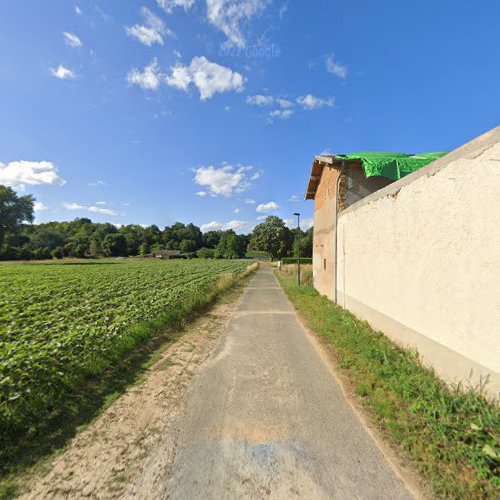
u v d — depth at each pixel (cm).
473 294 314
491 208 289
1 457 256
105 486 225
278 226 6500
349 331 604
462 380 329
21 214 6325
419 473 232
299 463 247
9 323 707
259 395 371
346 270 838
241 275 2389
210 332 685
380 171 791
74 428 303
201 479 231
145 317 680
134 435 290
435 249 386
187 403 353
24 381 351
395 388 353
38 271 2891
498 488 209
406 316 468
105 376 430
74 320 696
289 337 638
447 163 359
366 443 271
